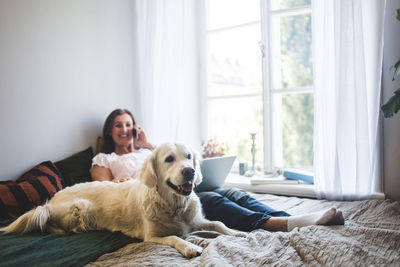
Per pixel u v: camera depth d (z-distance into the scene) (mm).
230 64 2916
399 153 1946
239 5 2824
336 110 1890
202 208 1660
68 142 2234
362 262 961
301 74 3391
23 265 1087
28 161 1995
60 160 2170
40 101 2061
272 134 2592
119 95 2631
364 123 1852
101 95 2479
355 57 1834
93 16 2414
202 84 2967
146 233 1414
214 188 1904
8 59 1891
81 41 2322
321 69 1990
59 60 2176
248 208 1642
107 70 2527
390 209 1572
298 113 3328
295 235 1153
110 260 1161
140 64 2770
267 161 2615
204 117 2975
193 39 2898
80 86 2316
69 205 1549
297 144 3357
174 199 1448
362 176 1885
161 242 1307
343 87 1858
